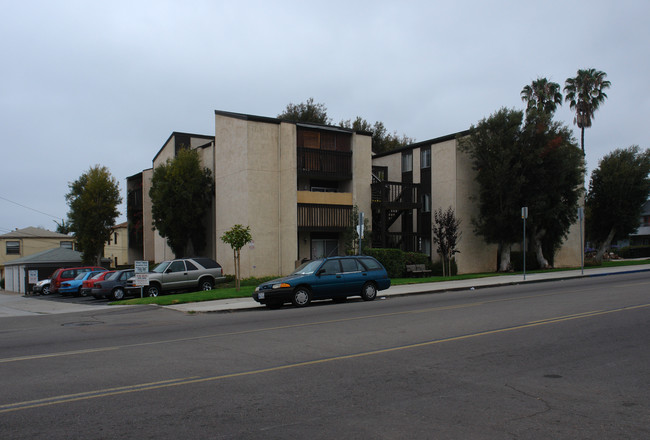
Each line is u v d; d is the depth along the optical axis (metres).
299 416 5.20
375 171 34.75
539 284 21.83
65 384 6.66
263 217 27.50
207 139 36.66
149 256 40.34
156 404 5.68
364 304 15.98
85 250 40.56
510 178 28.48
